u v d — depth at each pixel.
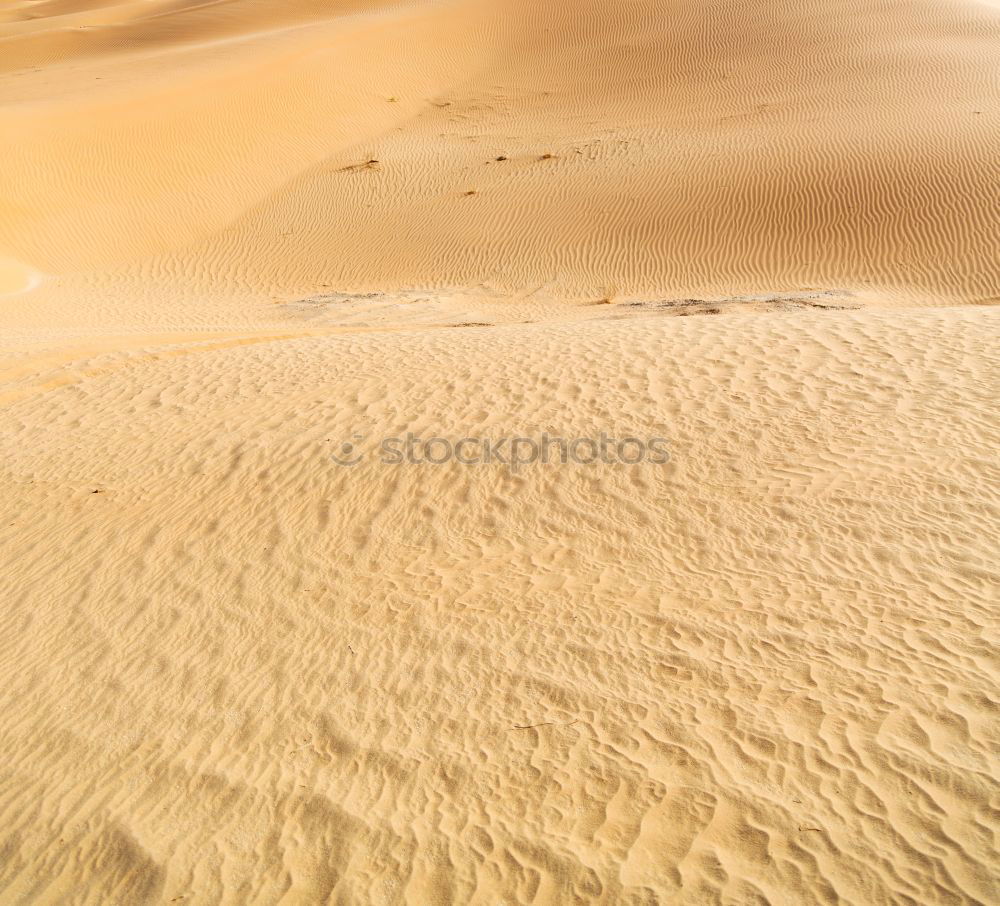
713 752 3.78
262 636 5.08
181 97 30.25
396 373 8.62
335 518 6.17
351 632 5.02
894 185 20.08
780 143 23.19
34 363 10.46
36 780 4.20
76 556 6.05
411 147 28.52
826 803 3.41
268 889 3.47
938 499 5.37
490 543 5.72
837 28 32.50
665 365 7.89
